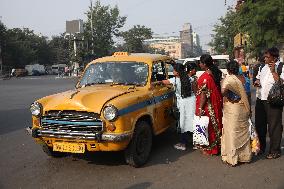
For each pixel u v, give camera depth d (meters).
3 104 15.94
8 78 50.97
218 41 57.09
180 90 6.95
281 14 23.17
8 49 72.19
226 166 6.10
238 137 6.09
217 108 6.55
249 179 5.46
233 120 6.05
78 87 7.07
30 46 90.12
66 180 5.56
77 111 5.66
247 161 6.22
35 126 6.07
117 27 64.38
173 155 6.79
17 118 11.79
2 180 5.62
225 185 5.23
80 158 6.68
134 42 71.81
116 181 5.47
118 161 6.45
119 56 7.30
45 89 25.55
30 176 5.78
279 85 6.19
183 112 6.94
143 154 6.19
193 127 6.76
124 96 5.94
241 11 26.39
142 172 5.85
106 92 6.03
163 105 6.95
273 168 5.96
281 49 27.03
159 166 6.14
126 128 5.64
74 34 59.31
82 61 50.78
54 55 100.12
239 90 6.02
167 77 7.51
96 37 60.38
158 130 6.75
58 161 6.55
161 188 5.16
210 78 6.48
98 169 6.04
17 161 6.65
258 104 6.70
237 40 44.00
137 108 5.96
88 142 5.62
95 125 5.59
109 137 5.46
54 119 5.82
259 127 6.73
